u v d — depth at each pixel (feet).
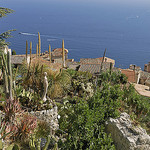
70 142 29.78
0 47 41.73
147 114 58.75
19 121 31.45
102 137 31.63
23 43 505.66
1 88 39.01
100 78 68.18
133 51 634.84
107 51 620.08
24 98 36.42
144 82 158.92
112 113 37.76
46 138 32.30
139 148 28.84
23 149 28.50
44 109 36.04
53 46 599.16
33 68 39.42
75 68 132.16
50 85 42.34
